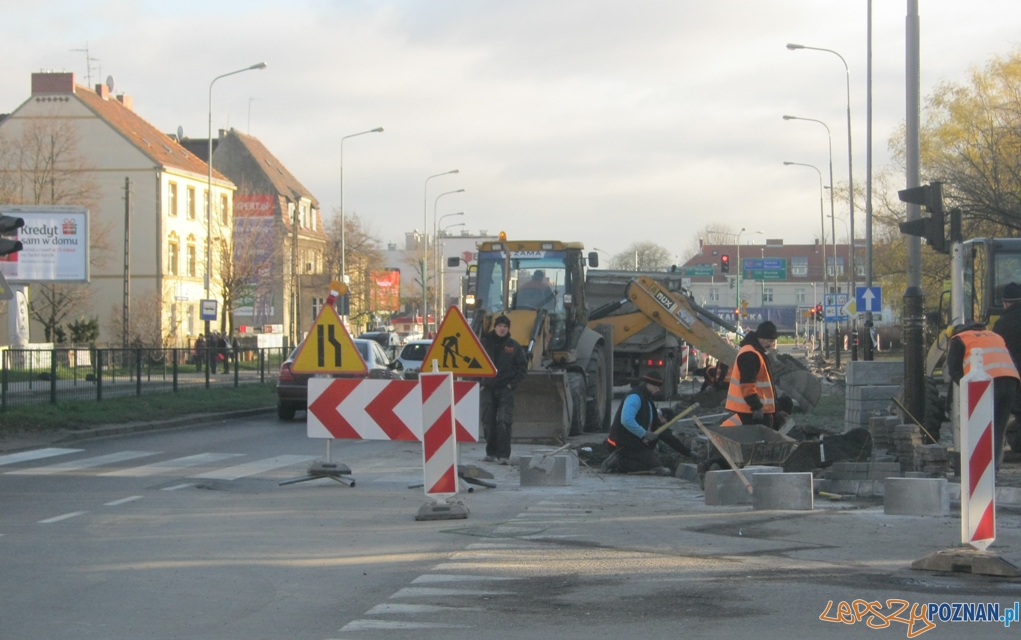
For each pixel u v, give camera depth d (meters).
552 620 5.82
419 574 7.04
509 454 13.86
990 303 15.48
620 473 12.92
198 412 22.30
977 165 31.22
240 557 7.62
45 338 48.88
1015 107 33.62
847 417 16.95
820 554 7.55
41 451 15.62
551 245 19.06
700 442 14.30
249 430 19.83
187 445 16.70
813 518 9.15
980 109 37.53
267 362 32.22
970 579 6.73
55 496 10.86
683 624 5.71
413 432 11.45
